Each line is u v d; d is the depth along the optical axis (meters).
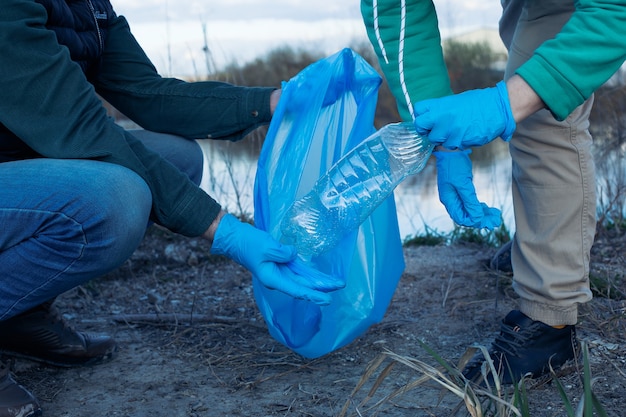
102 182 1.85
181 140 2.50
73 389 2.27
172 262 3.43
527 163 2.15
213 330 2.72
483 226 1.88
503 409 1.75
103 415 2.11
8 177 1.86
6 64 1.83
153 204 1.97
